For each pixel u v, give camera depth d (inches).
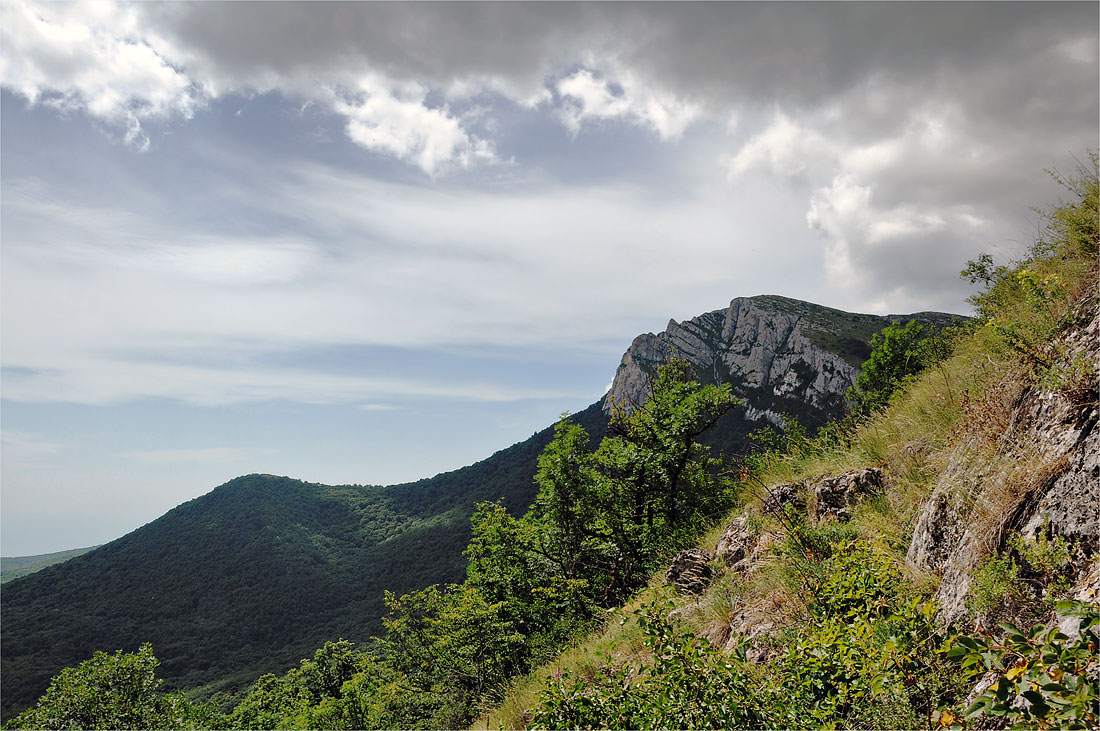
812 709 148.3
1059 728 72.2
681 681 164.6
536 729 179.8
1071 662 75.3
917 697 132.4
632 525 712.4
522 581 838.5
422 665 830.5
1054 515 143.7
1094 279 194.4
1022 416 182.4
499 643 706.2
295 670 2204.7
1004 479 167.3
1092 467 138.8
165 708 720.3
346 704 1227.2
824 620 183.5
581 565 764.6
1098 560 124.4
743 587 295.1
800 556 255.8
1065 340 181.5
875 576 184.4
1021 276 222.5
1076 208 242.7
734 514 442.9
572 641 479.8
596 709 175.6
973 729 116.9
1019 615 137.3
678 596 350.6
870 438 336.8
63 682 682.8
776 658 197.5
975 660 86.5
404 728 800.9
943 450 243.6
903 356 743.7
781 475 409.4
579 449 868.6
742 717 151.3
